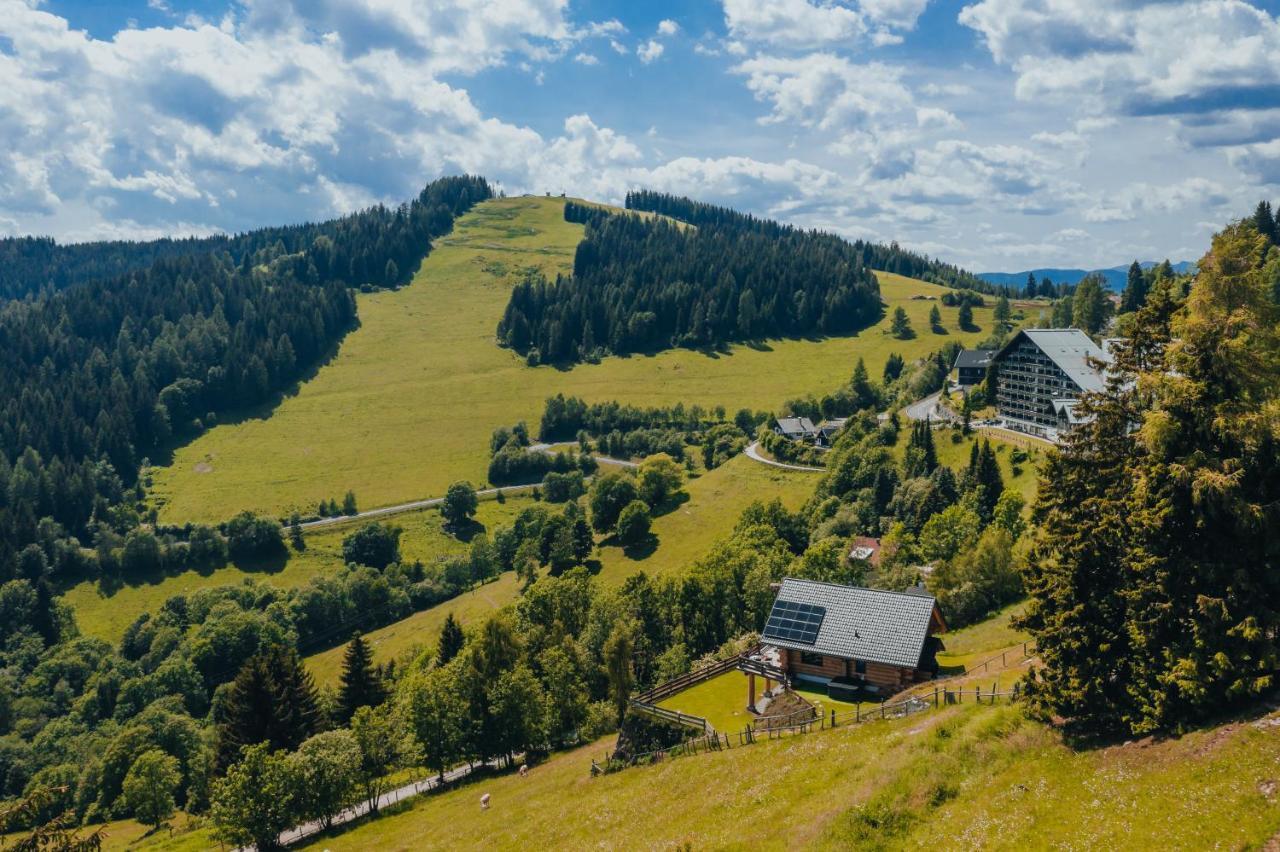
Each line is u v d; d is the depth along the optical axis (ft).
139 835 330.34
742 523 522.06
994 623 264.11
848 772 135.44
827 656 199.52
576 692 274.57
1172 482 117.91
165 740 391.04
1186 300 125.49
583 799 176.04
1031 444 458.91
